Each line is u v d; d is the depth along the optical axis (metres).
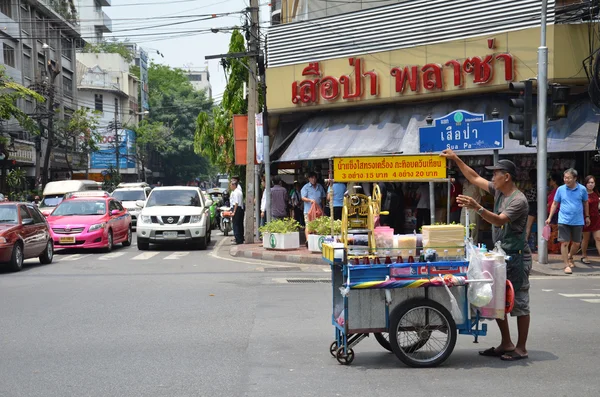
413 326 6.32
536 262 14.34
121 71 78.06
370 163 7.54
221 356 6.81
